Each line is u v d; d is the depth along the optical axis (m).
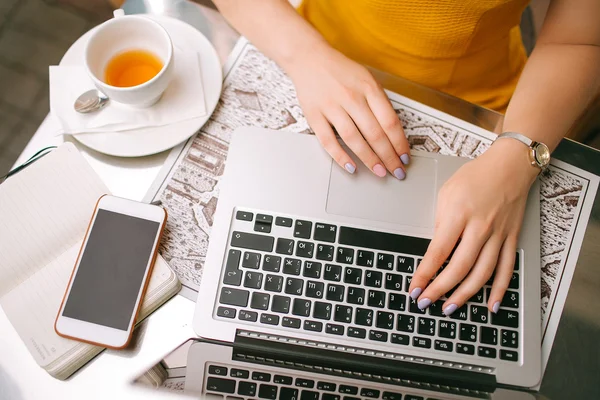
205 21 0.69
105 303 0.53
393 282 0.55
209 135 0.63
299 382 0.50
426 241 0.57
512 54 0.86
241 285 0.54
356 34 0.78
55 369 0.52
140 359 0.53
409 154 0.60
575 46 0.67
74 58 0.64
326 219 0.57
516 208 0.58
